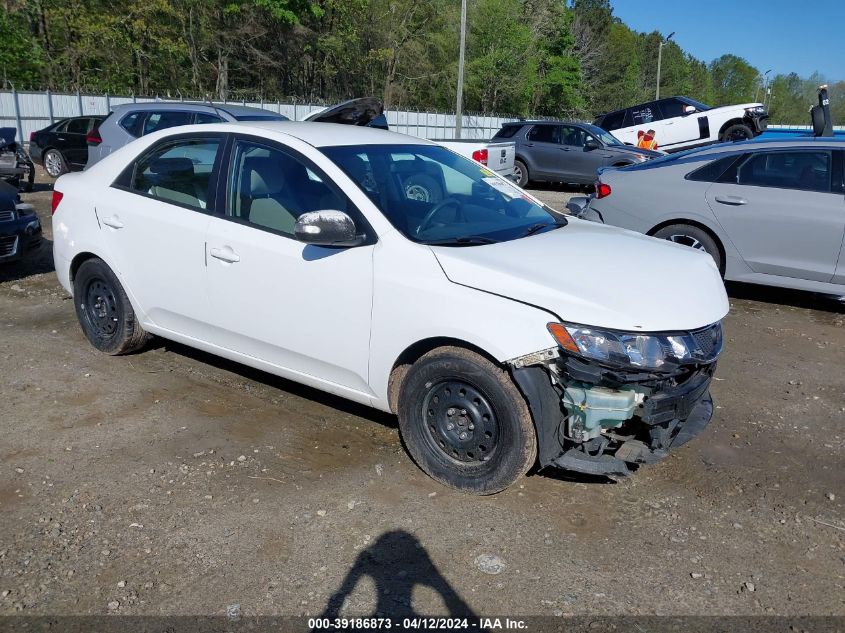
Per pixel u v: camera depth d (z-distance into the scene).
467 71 50.09
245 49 39.47
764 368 5.54
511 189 4.69
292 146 4.09
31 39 35.72
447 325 3.39
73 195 5.18
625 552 3.19
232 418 4.39
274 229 4.07
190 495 3.55
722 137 19.30
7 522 3.31
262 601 2.84
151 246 4.64
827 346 6.07
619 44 81.44
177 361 5.28
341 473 3.78
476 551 3.16
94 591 2.88
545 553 3.16
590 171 17.36
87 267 5.13
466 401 3.48
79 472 3.74
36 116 25.25
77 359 5.27
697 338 3.36
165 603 2.82
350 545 3.19
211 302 4.38
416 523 3.35
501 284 3.32
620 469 3.31
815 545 3.29
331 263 3.79
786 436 4.39
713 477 3.86
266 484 3.66
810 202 6.55
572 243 3.88
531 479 3.76
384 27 45.41
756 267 6.93
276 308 4.05
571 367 3.18
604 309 3.19
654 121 19.97
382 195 3.88
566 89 61.53
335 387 3.99
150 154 4.82
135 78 38.69
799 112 118.19
